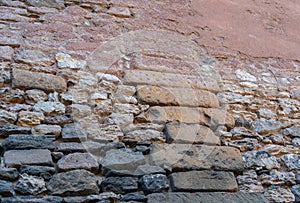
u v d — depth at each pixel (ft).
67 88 7.97
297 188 7.73
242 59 10.30
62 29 9.20
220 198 7.10
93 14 9.88
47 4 9.64
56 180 6.59
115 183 6.84
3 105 7.33
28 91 7.64
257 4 12.15
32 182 6.44
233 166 7.67
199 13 11.05
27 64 8.16
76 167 6.84
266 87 9.75
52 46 8.72
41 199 6.29
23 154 6.74
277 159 8.17
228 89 9.31
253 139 8.37
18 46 8.46
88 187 6.64
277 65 10.54
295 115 9.30
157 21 10.39
